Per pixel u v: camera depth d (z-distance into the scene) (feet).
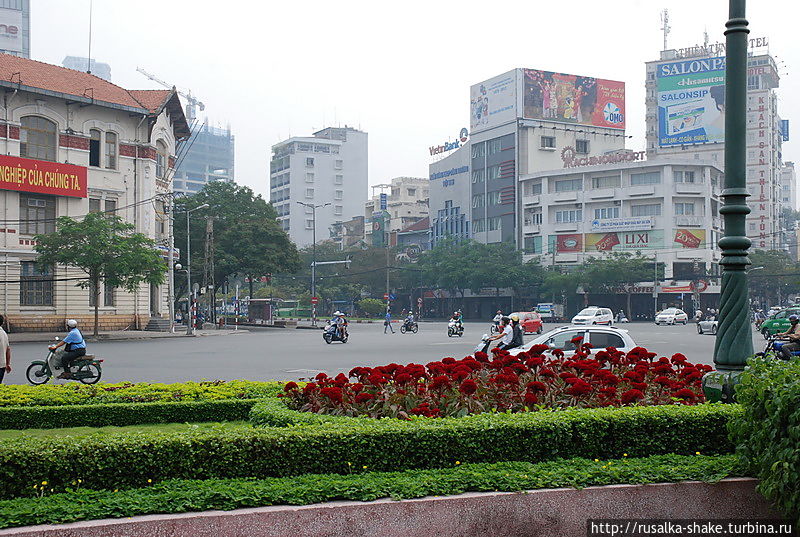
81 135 130.72
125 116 137.28
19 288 123.44
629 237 230.07
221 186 193.67
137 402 31.73
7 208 121.90
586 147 265.34
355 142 423.23
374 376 23.52
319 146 413.80
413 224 330.54
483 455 18.19
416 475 16.85
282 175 418.10
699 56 311.68
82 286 116.88
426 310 295.69
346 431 17.70
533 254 248.52
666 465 17.83
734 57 24.48
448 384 22.54
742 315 23.85
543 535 16.05
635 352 30.04
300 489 15.57
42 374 56.75
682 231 223.92
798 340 61.26
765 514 17.04
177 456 16.74
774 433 15.94
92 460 16.19
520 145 255.91
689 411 19.79
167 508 14.71
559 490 16.26
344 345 103.50
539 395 23.45
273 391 33.19
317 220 411.54
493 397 23.13
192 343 110.32
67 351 56.29
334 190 416.05
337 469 17.47
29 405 31.12
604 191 233.35
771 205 308.60
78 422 29.94
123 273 113.50
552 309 224.53
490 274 239.50
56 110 127.65
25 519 14.10
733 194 24.26
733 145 24.44
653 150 327.06
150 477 16.56
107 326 134.31
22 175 121.19
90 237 113.29
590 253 236.43
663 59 323.98
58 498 15.11
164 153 151.43
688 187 225.56
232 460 17.01
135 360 77.46
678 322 193.77
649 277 217.97
